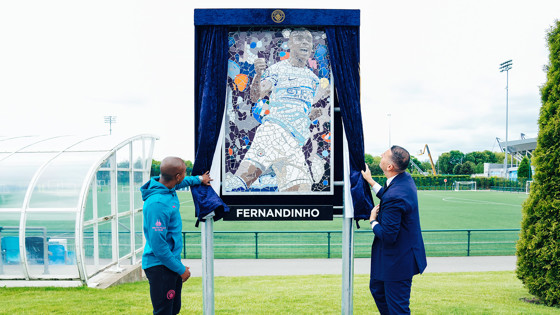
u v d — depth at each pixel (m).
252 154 3.62
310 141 3.65
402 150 3.18
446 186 69.56
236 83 3.60
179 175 2.94
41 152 7.20
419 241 3.19
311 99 3.63
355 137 3.51
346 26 3.55
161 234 2.78
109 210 7.45
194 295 5.48
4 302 4.70
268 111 3.62
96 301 4.74
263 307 4.54
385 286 3.15
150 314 4.09
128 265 7.85
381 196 3.37
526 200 5.68
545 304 5.13
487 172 84.75
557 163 5.19
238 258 11.09
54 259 6.46
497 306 4.72
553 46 5.48
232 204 3.62
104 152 7.06
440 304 4.79
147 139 9.02
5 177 6.71
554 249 5.05
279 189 3.64
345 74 3.53
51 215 6.24
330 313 4.24
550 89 5.46
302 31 3.61
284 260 10.58
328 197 3.67
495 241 14.24
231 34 3.59
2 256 6.36
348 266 3.51
